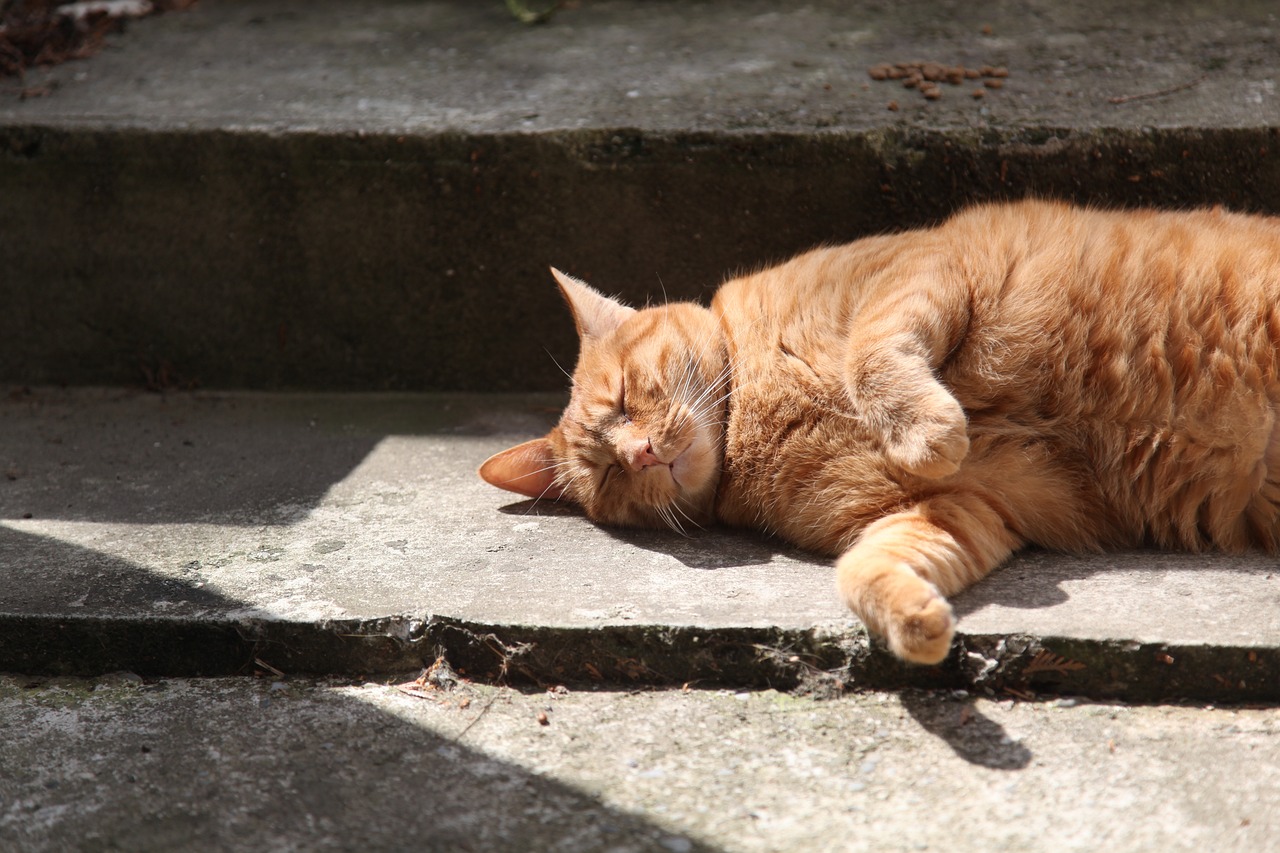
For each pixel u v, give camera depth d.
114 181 4.86
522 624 2.99
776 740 2.70
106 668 3.16
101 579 3.38
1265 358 3.16
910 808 2.42
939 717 2.73
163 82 5.36
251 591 3.26
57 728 2.89
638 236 4.72
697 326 3.76
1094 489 3.33
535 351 4.95
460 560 3.47
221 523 3.82
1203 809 2.36
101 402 5.06
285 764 2.70
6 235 4.97
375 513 3.89
